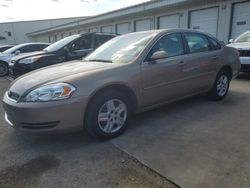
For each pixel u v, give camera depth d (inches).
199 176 95.2
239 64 216.7
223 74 199.5
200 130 139.6
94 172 101.5
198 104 189.2
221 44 200.2
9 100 122.3
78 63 152.0
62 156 116.0
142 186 91.1
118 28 814.5
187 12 559.2
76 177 98.6
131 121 156.9
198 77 174.6
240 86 250.7
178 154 112.9
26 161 112.6
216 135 132.1
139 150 118.4
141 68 138.9
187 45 168.7
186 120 155.9
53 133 115.3
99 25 922.7
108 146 124.3
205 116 162.2
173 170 100.0
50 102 111.5
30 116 111.9
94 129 124.6
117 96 130.6
